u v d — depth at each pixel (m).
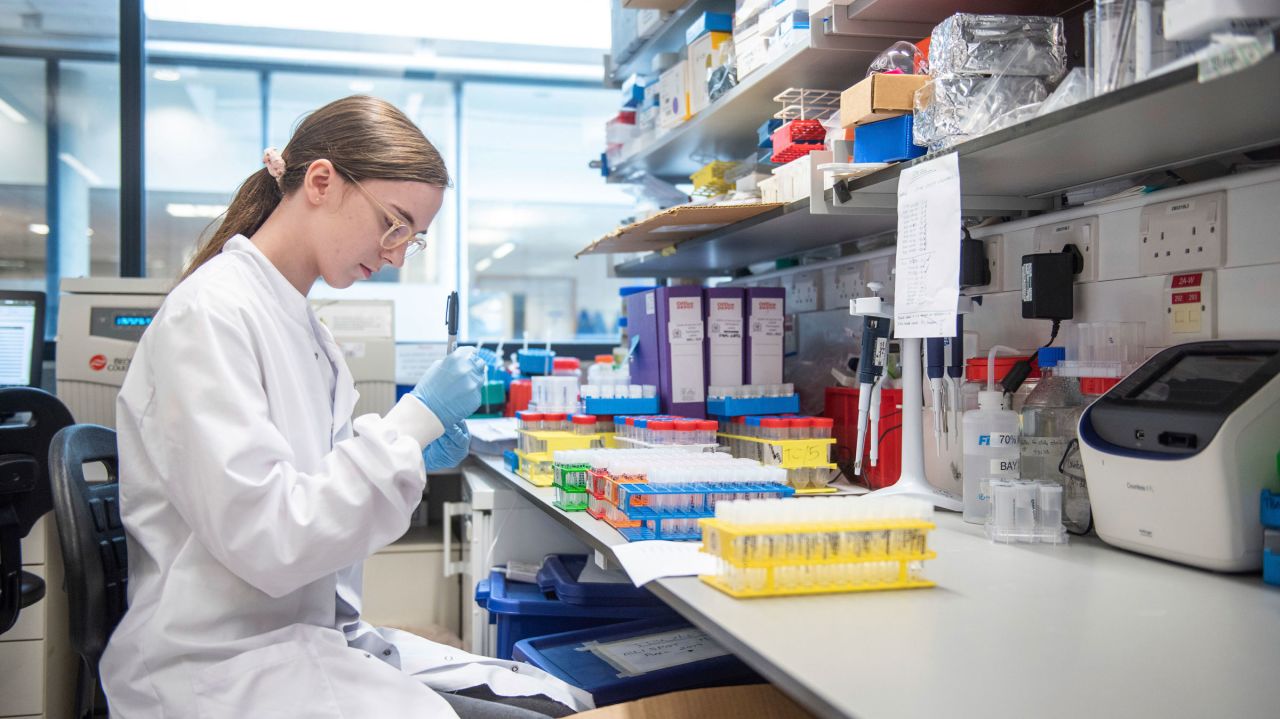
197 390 1.08
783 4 1.83
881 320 1.61
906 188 1.38
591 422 1.86
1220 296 1.29
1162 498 1.13
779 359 2.11
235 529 1.06
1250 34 0.80
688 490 1.27
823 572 1.02
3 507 1.88
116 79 3.33
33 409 2.00
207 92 3.60
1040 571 1.11
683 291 2.04
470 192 4.10
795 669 0.75
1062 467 1.38
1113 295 1.46
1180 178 1.38
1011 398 1.52
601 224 4.82
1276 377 1.08
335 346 1.41
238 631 1.15
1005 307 1.71
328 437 1.35
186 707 1.08
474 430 2.48
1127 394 1.25
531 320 4.78
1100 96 1.01
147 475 1.18
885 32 1.69
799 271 2.53
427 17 3.80
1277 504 1.03
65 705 2.33
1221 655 0.79
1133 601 0.97
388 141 1.26
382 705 1.11
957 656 0.78
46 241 3.33
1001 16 1.36
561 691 1.36
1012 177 1.45
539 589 1.98
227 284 1.19
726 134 2.45
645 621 1.70
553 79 3.96
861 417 1.63
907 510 1.05
